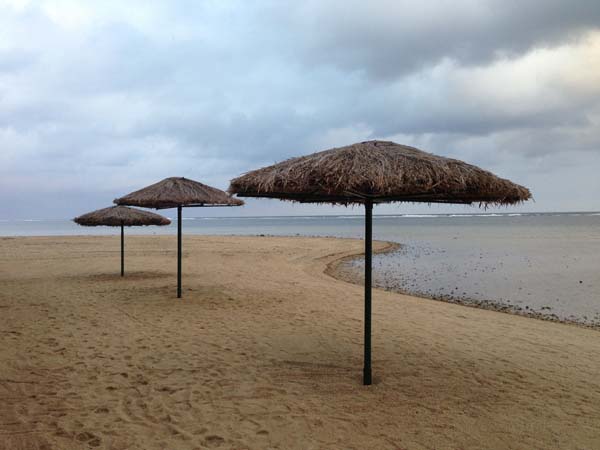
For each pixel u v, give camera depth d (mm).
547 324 9133
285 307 9195
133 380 4918
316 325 7652
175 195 8773
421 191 3926
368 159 4035
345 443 3562
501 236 43750
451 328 8023
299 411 4148
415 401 4422
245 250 25422
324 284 13430
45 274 14156
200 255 22000
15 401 4293
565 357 6395
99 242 30203
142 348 6109
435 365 5633
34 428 3756
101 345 6215
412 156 4105
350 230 64688
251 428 3812
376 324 7980
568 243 33656
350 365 5516
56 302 9320
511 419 4074
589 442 3670
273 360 5656
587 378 5406
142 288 11188
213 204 9055
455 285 15164
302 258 22672
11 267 16219
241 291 11047
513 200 4449
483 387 4887
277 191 4297
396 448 3496
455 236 44531
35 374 5035
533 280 16156
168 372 5180
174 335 6801
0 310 8438
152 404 4293
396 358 5863
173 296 10055
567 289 14391
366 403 4340
